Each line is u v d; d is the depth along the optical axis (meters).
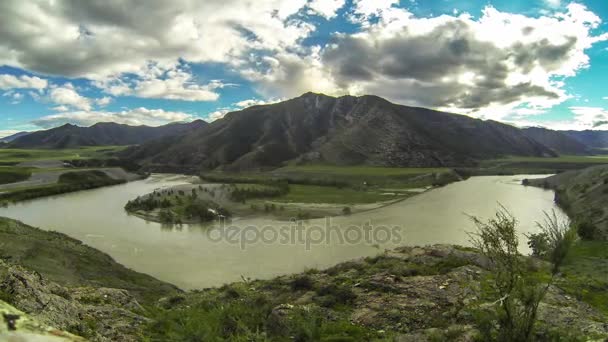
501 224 8.80
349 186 125.00
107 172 153.38
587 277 17.50
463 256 22.05
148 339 11.06
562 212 75.50
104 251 47.09
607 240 35.91
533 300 8.12
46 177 131.88
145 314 15.88
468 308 12.36
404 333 12.27
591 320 10.99
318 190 113.31
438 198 98.06
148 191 117.88
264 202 86.56
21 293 9.36
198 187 107.19
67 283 25.50
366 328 13.25
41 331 3.74
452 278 17.42
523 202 90.56
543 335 9.05
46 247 34.31
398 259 24.00
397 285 17.16
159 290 31.38
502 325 8.45
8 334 3.48
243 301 17.36
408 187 124.50
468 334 10.20
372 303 15.45
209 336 10.88
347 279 20.42
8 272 9.84
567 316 11.13
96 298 15.66
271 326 13.22
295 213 73.00
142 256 45.03
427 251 24.81
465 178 168.88
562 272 18.05
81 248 41.03
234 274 38.00
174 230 60.34
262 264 41.06
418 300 15.17
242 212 74.81
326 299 16.50
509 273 8.44
